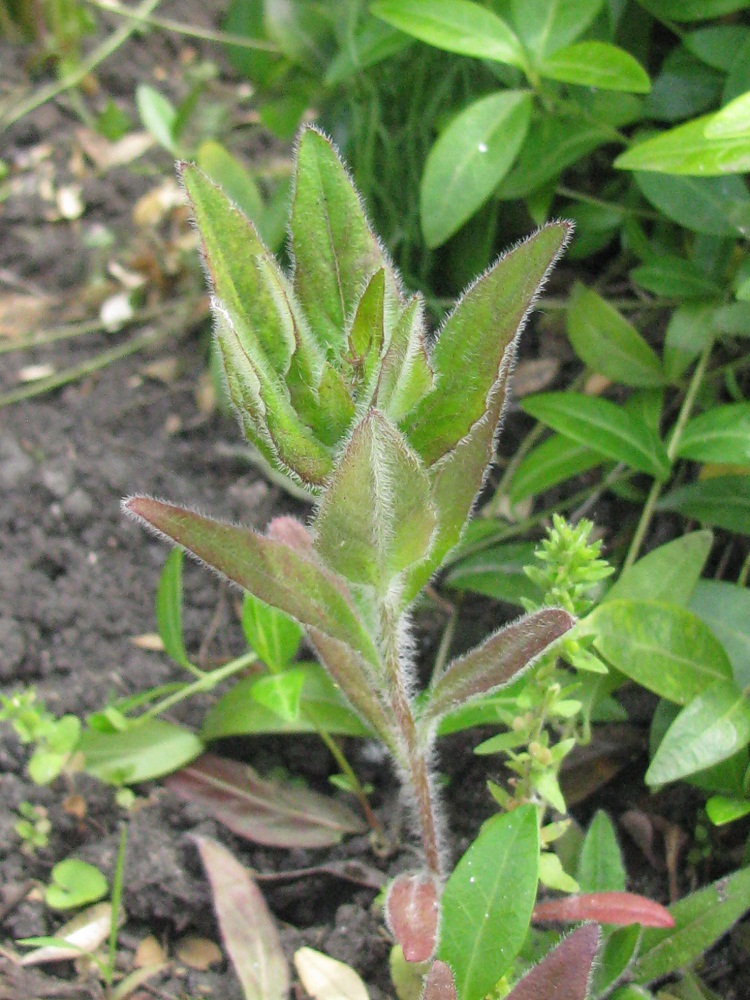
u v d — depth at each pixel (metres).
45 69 0.59
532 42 0.35
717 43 0.37
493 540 0.37
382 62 0.43
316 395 0.23
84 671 0.38
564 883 0.27
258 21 0.49
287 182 0.43
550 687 0.27
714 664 0.30
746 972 0.30
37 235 0.52
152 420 0.46
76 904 0.32
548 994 0.25
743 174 0.37
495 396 0.25
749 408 0.33
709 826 0.33
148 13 0.60
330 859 0.33
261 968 0.30
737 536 0.36
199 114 0.56
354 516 0.23
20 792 0.34
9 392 0.47
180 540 0.24
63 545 0.42
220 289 0.23
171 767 0.34
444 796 0.35
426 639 0.38
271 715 0.34
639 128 0.41
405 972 0.30
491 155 0.35
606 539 0.38
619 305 0.41
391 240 0.44
